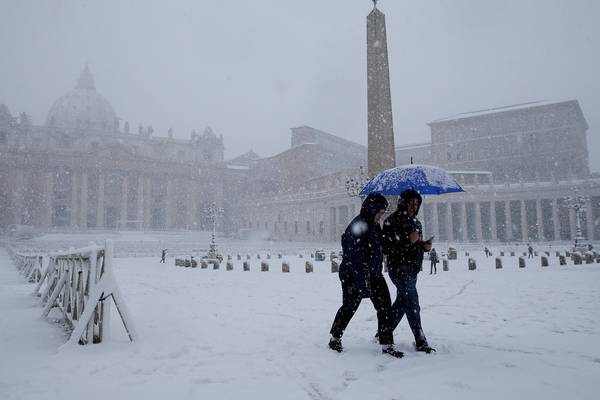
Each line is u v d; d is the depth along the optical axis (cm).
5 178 9225
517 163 8862
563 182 6775
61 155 9569
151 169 10525
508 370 415
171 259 4172
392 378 393
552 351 491
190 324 680
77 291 661
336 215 8194
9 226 8706
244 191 12081
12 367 442
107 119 13438
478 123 9406
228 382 388
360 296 491
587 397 341
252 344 535
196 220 10931
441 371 412
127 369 430
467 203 7881
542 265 2316
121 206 10056
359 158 11438
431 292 1131
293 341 550
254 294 1145
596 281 1379
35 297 1124
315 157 9719
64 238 7719
